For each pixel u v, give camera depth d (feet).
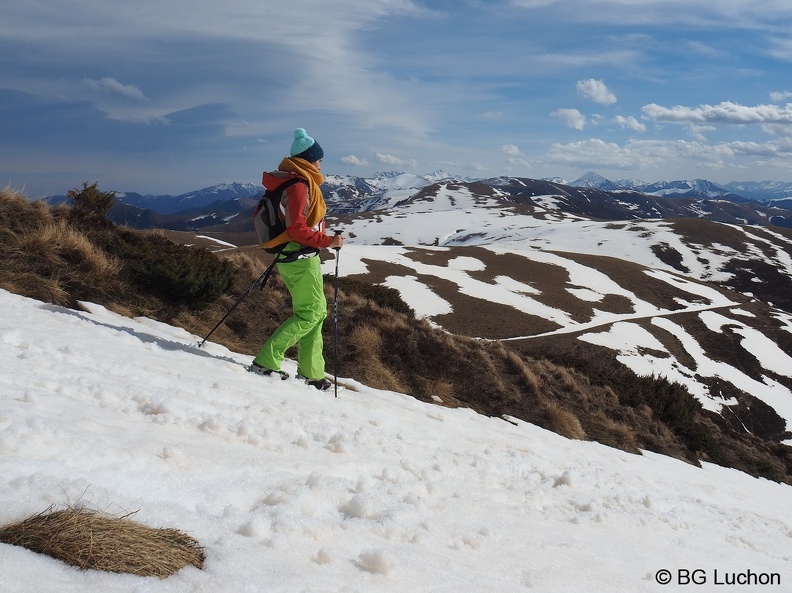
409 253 326.24
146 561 7.80
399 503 14.53
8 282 29.09
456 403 43.65
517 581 12.15
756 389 221.87
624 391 67.21
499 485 21.08
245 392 20.90
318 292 25.45
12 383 14.28
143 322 32.35
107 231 42.11
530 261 329.52
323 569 9.53
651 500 24.91
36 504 8.40
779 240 530.68
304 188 24.21
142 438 12.96
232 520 10.46
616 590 13.46
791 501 53.93
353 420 23.15
